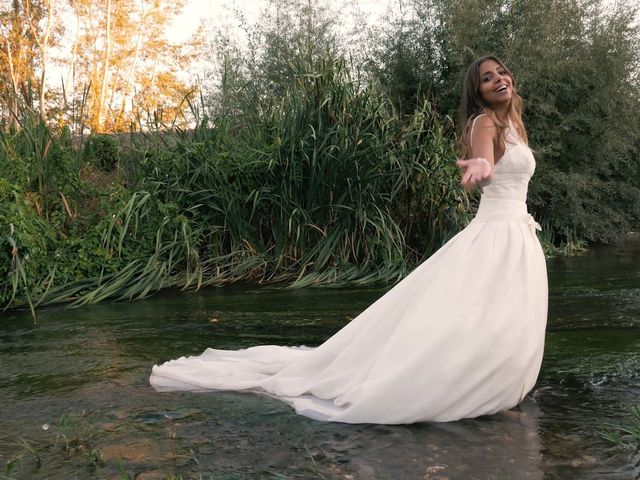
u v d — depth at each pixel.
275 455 2.11
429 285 2.54
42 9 22.59
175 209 6.58
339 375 2.64
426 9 11.32
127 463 2.07
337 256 6.72
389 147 6.91
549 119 10.62
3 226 5.22
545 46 10.16
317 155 6.73
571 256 9.34
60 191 6.22
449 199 7.14
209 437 2.29
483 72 2.58
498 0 10.80
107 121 22.39
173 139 7.23
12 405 2.74
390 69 11.37
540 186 10.27
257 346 3.56
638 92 10.68
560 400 2.63
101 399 2.79
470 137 2.55
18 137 6.40
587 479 1.88
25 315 4.94
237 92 8.27
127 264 6.16
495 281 2.47
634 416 2.40
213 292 5.97
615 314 4.53
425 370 2.37
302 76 6.90
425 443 2.18
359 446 2.17
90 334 4.19
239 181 6.91
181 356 3.56
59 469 2.04
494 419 2.40
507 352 2.39
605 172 11.52
